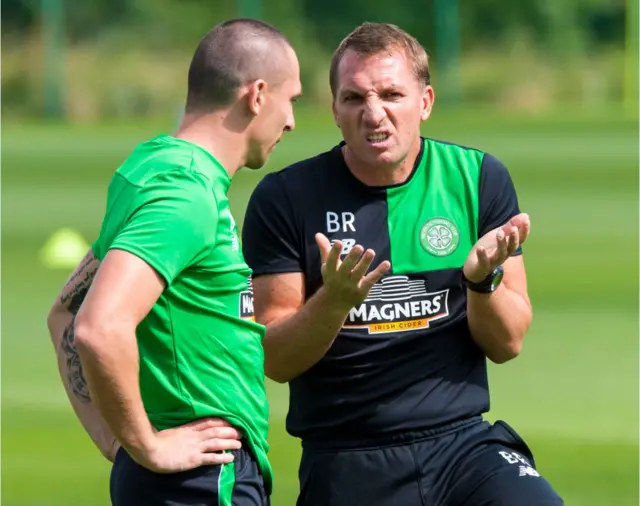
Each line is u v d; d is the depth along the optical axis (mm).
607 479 22734
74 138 114875
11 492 22750
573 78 148375
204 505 13453
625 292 42094
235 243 13633
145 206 12781
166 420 13453
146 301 12531
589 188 75312
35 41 143625
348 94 15508
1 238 57281
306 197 16172
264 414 14078
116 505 13930
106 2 149625
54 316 14898
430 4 153125
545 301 40812
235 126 13797
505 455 15688
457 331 16156
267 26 14070
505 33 157625
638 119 125188
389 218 16141
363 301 15648
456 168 16359
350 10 153250
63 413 28578
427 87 16172
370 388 15891
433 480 15820
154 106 139625
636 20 152250
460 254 16172
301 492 16547
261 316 16172
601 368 31750
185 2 152250
